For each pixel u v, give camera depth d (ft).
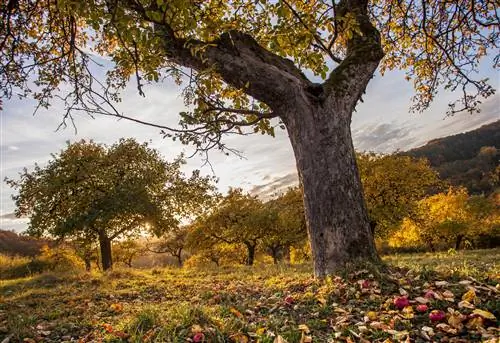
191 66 21.25
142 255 183.32
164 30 19.60
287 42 16.89
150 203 77.10
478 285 14.26
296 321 13.33
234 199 117.29
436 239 156.97
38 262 82.64
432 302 12.94
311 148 20.10
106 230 78.79
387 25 34.53
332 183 19.56
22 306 23.13
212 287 28.37
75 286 35.47
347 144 20.51
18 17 21.48
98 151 82.02
